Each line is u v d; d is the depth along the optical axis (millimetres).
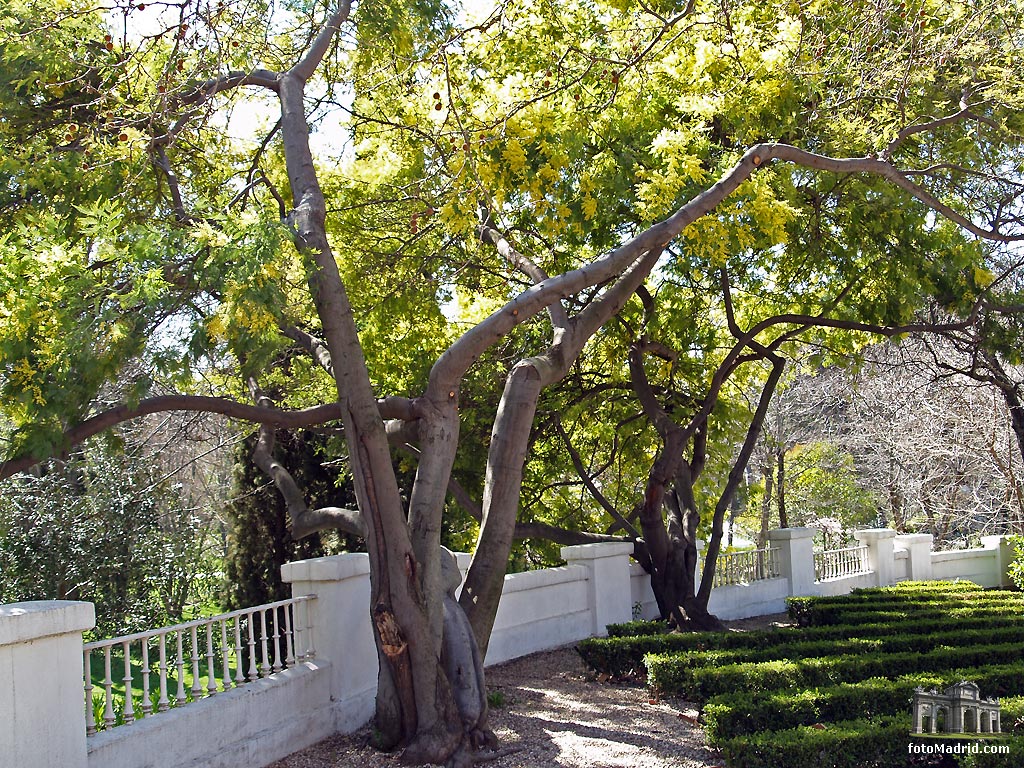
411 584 6512
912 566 18703
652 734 7402
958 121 10422
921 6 9812
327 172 11516
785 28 9664
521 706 8359
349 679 7734
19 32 6945
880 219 11250
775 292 14117
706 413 12195
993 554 19688
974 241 12117
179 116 7895
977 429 18594
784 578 15977
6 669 4590
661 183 8938
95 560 12711
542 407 13312
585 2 10906
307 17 9023
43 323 5324
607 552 12234
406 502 15047
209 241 5602
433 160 10406
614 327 12695
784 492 24094
